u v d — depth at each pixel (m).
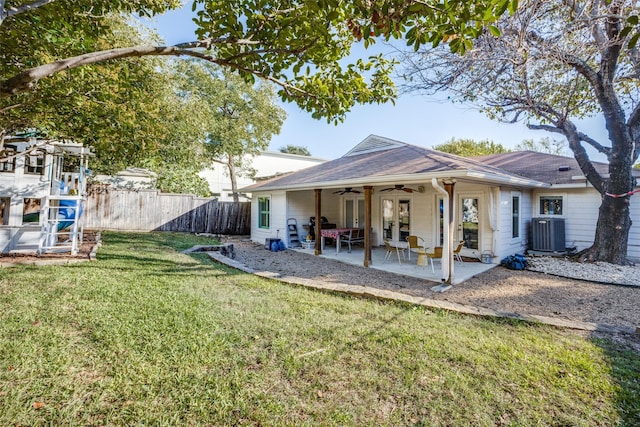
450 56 6.68
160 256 8.06
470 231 9.59
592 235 10.01
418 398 2.60
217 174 22.41
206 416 2.30
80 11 3.36
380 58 3.65
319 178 10.34
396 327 4.00
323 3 2.31
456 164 7.07
